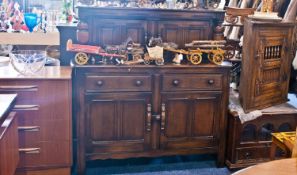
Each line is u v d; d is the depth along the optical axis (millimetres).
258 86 2777
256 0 3480
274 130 2824
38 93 2402
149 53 2598
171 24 2785
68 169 2574
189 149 2777
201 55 2719
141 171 2748
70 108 2471
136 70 2547
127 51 2617
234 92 3143
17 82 2357
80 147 2604
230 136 2791
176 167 2838
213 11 2787
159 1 2834
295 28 2988
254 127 2789
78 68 2473
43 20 3090
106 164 2854
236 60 3105
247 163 2812
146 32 2758
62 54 2928
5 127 1774
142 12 2701
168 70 2600
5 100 1934
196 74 2654
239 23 2971
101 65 2510
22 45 3014
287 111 2822
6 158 1794
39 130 2459
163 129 2689
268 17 2832
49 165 2533
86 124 2578
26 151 2467
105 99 2561
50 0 3297
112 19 2697
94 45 2709
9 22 3010
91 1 2691
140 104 2625
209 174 2730
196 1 2926
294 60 3656
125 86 2564
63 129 2492
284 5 3584
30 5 3281
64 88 2428
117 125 2625
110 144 2643
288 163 1244
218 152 2826
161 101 2643
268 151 2828
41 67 2570
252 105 2770
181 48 2832
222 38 2857
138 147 2691
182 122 2717
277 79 2963
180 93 2656
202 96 2703
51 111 2447
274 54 2869
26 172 2510
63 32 2889
